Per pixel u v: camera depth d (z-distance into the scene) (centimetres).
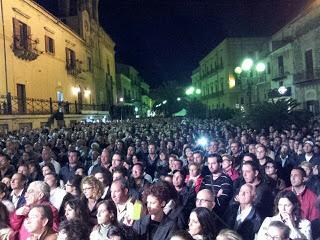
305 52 3106
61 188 668
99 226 445
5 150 1113
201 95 7438
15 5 2370
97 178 571
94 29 4559
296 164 878
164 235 448
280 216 460
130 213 479
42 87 2812
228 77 5272
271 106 2067
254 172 571
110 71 5600
